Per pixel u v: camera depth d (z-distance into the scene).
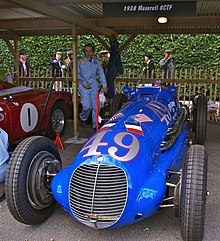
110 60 8.51
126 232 3.26
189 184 2.73
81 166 2.95
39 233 3.28
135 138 3.26
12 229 3.37
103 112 6.77
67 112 7.10
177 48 13.17
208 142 6.61
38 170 3.22
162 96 4.91
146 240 3.13
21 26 7.93
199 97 6.32
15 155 3.17
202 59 13.02
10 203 3.08
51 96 6.41
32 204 3.20
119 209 2.79
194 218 2.68
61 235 3.24
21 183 3.08
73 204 2.90
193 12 5.42
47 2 5.34
